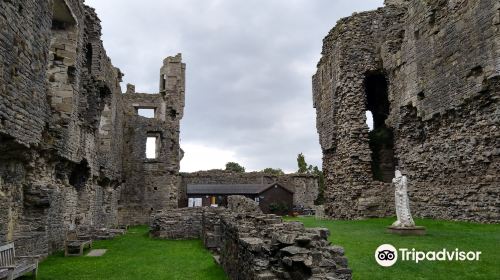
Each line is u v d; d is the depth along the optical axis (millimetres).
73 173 19234
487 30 15578
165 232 19188
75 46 16562
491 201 15625
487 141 15906
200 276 10391
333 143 27312
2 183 10648
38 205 12297
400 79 22750
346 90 25859
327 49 29203
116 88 27484
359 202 24109
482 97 16047
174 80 37062
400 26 23719
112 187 26641
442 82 18531
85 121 18609
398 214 14398
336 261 6418
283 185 45531
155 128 33000
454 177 17922
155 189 32312
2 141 10164
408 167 21781
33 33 11492
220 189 45906
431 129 19719
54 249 14062
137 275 10539
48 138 13727
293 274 6051
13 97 10227
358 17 26344
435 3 19078
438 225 16188
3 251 9172
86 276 10367
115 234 20719
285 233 6934
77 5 16781
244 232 8359
